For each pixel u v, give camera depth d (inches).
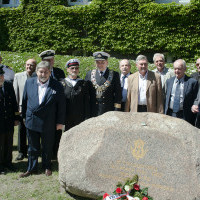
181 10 405.7
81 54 484.4
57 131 193.3
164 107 184.7
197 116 175.6
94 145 137.2
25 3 482.3
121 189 122.4
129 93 181.5
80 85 178.1
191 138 132.0
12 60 391.2
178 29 414.9
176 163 127.3
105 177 129.6
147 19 426.6
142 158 130.8
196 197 119.5
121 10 437.7
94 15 452.8
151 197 120.2
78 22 463.5
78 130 145.9
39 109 159.5
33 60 197.3
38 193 145.8
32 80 166.1
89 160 132.8
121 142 135.2
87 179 129.5
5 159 177.3
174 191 122.3
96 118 147.8
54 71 195.6
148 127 137.5
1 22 496.1
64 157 140.0
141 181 126.6
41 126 161.0
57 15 469.4
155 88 176.7
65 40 474.3
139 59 177.3
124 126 139.1
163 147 131.3
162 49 436.5
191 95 174.1
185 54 418.3
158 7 414.3
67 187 135.7
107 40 451.2
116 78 181.0
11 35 493.7
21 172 172.9
